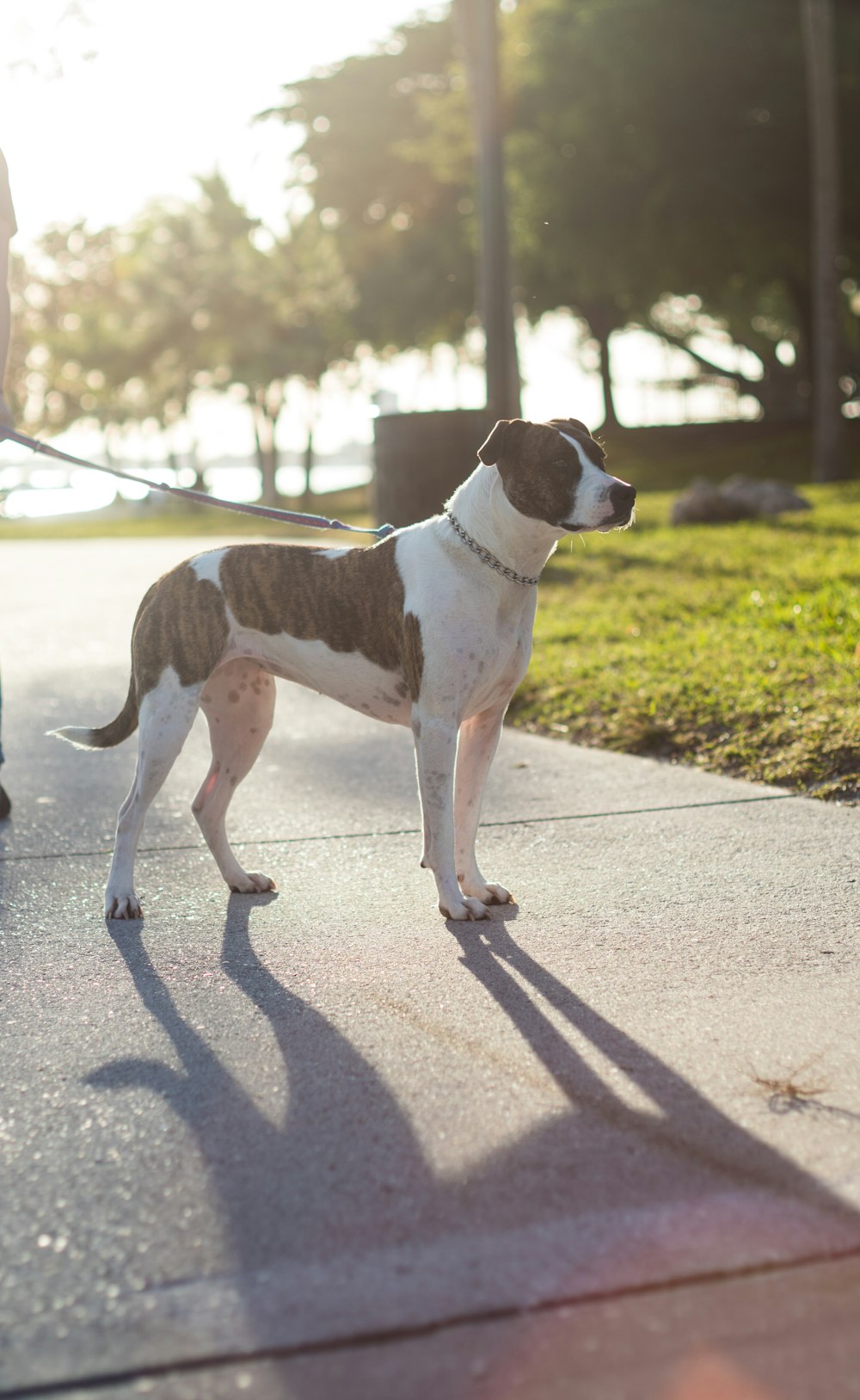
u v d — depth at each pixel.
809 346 31.34
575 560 11.77
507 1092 2.66
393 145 37.19
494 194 15.59
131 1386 1.84
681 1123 2.50
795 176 25.52
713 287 28.66
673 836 4.48
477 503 3.68
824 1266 2.04
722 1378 1.81
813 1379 1.80
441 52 38.47
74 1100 2.70
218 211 50.22
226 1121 2.58
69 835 4.95
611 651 7.58
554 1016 3.04
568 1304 1.97
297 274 48.75
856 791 4.82
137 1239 2.18
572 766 5.66
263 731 4.17
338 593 3.85
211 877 4.34
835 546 11.05
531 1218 2.20
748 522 13.85
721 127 25.64
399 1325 1.94
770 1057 2.77
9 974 3.46
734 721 5.77
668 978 3.24
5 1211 2.28
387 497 12.82
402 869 4.32
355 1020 3.07
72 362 55.06
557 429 3.60
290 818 5.06
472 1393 1.80
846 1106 2.54
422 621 3.67
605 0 25.48
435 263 36.38
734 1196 2.24
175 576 3.98
